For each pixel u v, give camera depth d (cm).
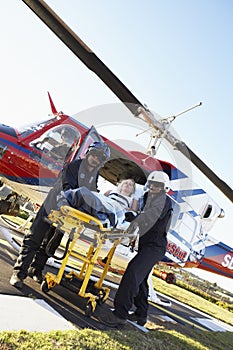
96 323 339
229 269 908
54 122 540
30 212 645
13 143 520
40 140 523
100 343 269
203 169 442
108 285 620
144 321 416
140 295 418
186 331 501
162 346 339
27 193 550
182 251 691
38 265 406
